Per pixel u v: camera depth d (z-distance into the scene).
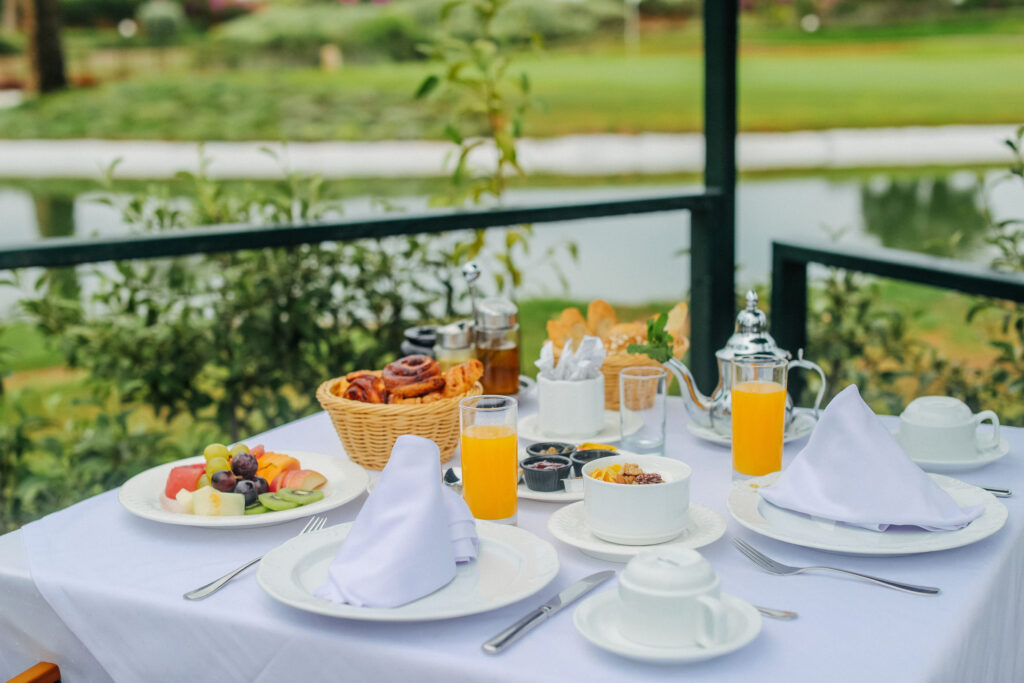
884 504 1.00
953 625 0.83
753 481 1.16
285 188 2.72
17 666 1.04
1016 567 1.03
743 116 11.62
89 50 13.00
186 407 2.76
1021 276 2.10
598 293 7.96
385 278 2.83
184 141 13.22
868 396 2.93
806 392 2.91
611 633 0.81
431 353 1.62
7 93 12.92
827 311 3.03
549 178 12.45
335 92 13.08
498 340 1.61
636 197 2.52
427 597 0.88
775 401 1.19
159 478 1.25
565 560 0.99
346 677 0.83
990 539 1.01
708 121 2.66
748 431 1.19
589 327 1.65
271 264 2.74
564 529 1.02
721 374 1.39
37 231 12.71
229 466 1.17
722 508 1.13
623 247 9.13
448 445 1.30
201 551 1.04
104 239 1.85
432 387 1.29
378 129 13.05
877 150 11.11
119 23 13.01
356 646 0.82
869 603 0.87
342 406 1.25
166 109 13.18
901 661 0.77
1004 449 1.28
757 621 0.79
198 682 0.92
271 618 0.87
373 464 1.29
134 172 13.12
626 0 12.20
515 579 0.90
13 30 12.82
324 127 13.15
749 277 4.04
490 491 1.06
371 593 0.85
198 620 0.89
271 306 2.74
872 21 11.09
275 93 13.11
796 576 0.93
